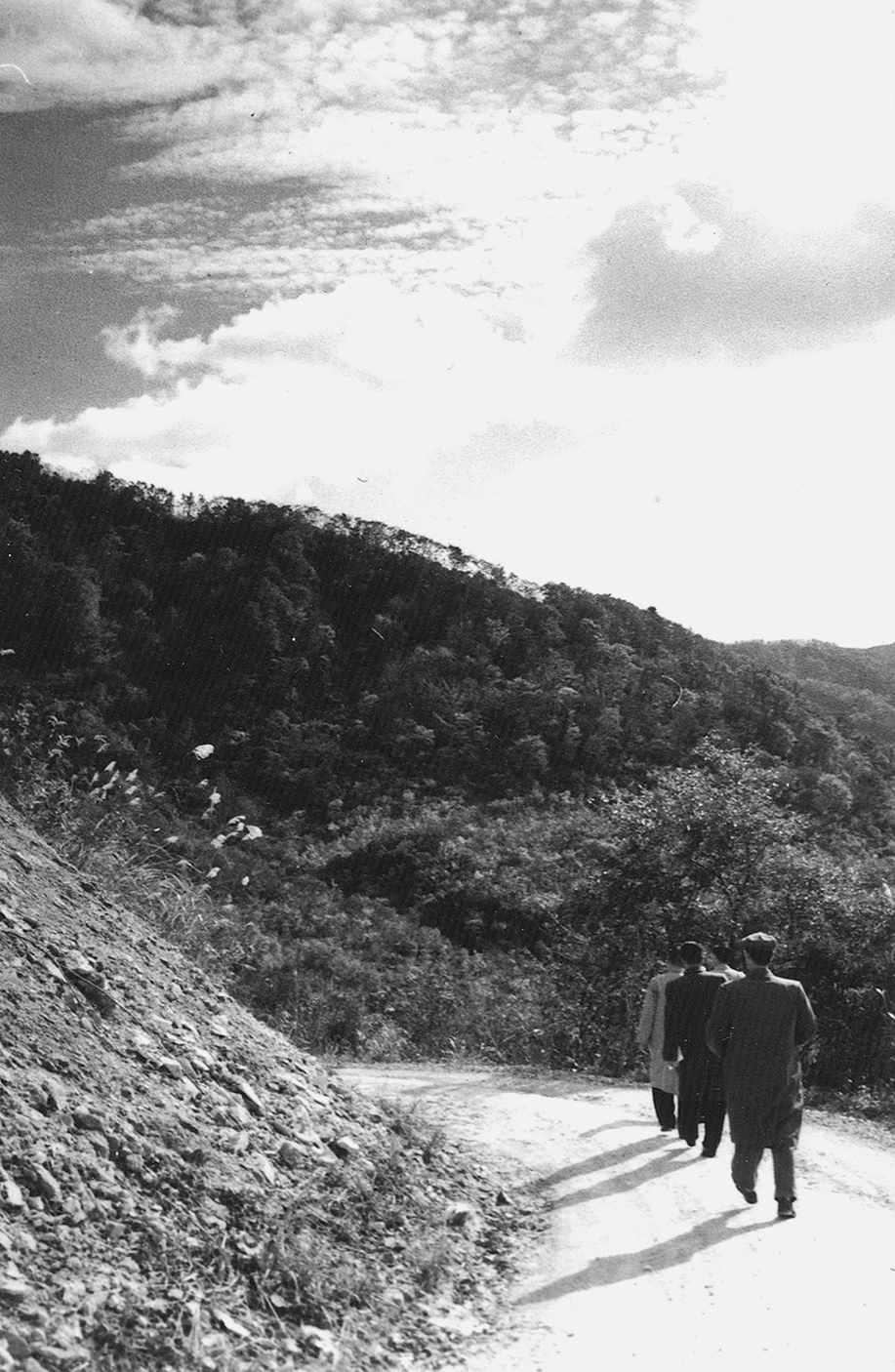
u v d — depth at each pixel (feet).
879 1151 29.43
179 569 419.33
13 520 384.27
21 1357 9.92
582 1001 55.16
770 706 354.13
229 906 34.32
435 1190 19.13
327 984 62.39
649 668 395.14
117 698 341.62
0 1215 11.84
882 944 54.85
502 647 424.46
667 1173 22.63
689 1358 12.97
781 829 56.90
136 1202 13.48
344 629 433.07
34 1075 14.52
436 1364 12.72
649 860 56.54
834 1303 14.76
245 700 369.09
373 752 355.36
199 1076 17.76
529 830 249.34
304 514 470.39
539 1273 16.21
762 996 19.60
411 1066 41.98
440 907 170.81
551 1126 27.76
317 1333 12.68
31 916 19.01
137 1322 11.35
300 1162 17.08
